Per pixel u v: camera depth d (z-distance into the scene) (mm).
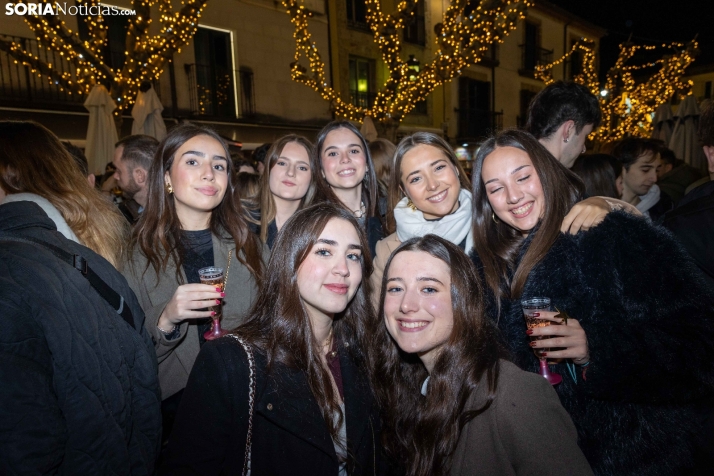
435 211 2221
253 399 1253
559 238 1518
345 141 2863
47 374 970
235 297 2057
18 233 1151
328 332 1495
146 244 1946
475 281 1359
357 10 13602
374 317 1565
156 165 1981
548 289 1475
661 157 4629
